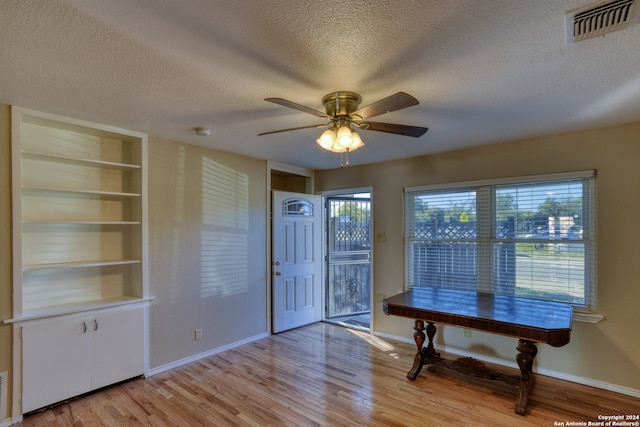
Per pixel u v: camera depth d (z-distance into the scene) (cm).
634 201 268
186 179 338
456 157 363
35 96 214
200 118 257
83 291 286
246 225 400
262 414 242
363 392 275
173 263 326
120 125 277
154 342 310
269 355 355
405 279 399
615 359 274
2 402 229
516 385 257
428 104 227
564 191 304
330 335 423
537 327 227
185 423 232
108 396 268
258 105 229
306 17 132
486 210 346
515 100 220
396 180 410
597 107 233
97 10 126
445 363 295
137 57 164
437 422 232
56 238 273
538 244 317
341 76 184
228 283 377
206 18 132
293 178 518
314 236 483
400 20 134
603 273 280
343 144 198
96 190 293
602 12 128
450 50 157
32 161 261
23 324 238
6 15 128
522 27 138
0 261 230
